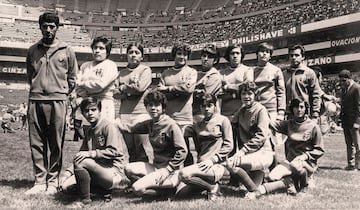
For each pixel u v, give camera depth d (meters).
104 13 77.19
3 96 52.84
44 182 6.84
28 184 7.27
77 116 7.11
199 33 66.81
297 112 6.93
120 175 6.21
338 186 7.25
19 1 72.88
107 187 5.91
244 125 6.93
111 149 6.02
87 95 7.09
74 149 13.42
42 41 6.98
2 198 6.03
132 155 7.38
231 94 7.77
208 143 6.57
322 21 46.38
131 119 7.28
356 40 43.06
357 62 42.72
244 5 69.31
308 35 50.34
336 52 46.56
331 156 12.20
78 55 65.56
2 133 21.38
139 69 7.34
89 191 5.77
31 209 5.41
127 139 7.29
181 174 5.90
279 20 54.94
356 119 9.64
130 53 7.31
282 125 7.38
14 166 9.47
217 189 6.15
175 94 7.30
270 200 6.07
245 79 7.50
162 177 6.02
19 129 25.50
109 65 7.14
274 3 62.72
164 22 74.88
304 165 6.73
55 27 6.87
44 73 6.88
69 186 6.03
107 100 7.11
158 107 6.17
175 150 6.33
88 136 6.34
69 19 73.62
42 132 6.96
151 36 70.69
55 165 6.89
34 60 6.95
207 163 6.07
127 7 79.12
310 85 9.05
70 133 22.41
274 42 53.69
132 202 5.92
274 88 8.25
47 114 6.84
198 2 77.94
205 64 7.58
